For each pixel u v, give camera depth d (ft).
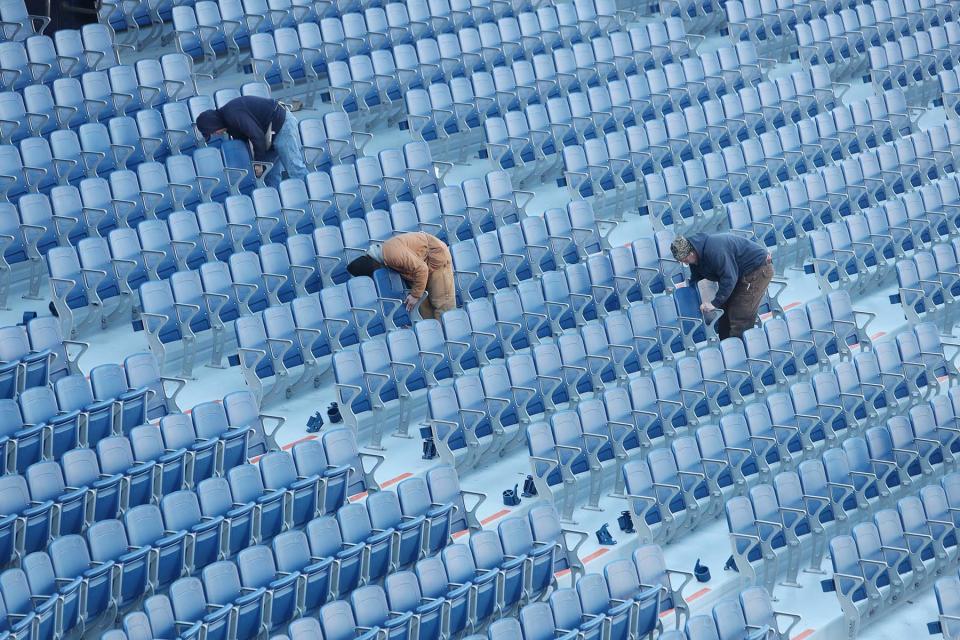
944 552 132.67
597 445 130.11
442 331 137.90
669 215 170.40
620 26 204.03
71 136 147.43
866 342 154.40
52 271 131.64
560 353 139.23
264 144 151.23
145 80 161.48
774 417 139.95
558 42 194.49
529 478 131.23
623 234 168.76
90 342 134.10
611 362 142.72
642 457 135.95
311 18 185.06
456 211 156.25
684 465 130.31
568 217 157.79
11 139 149.07
